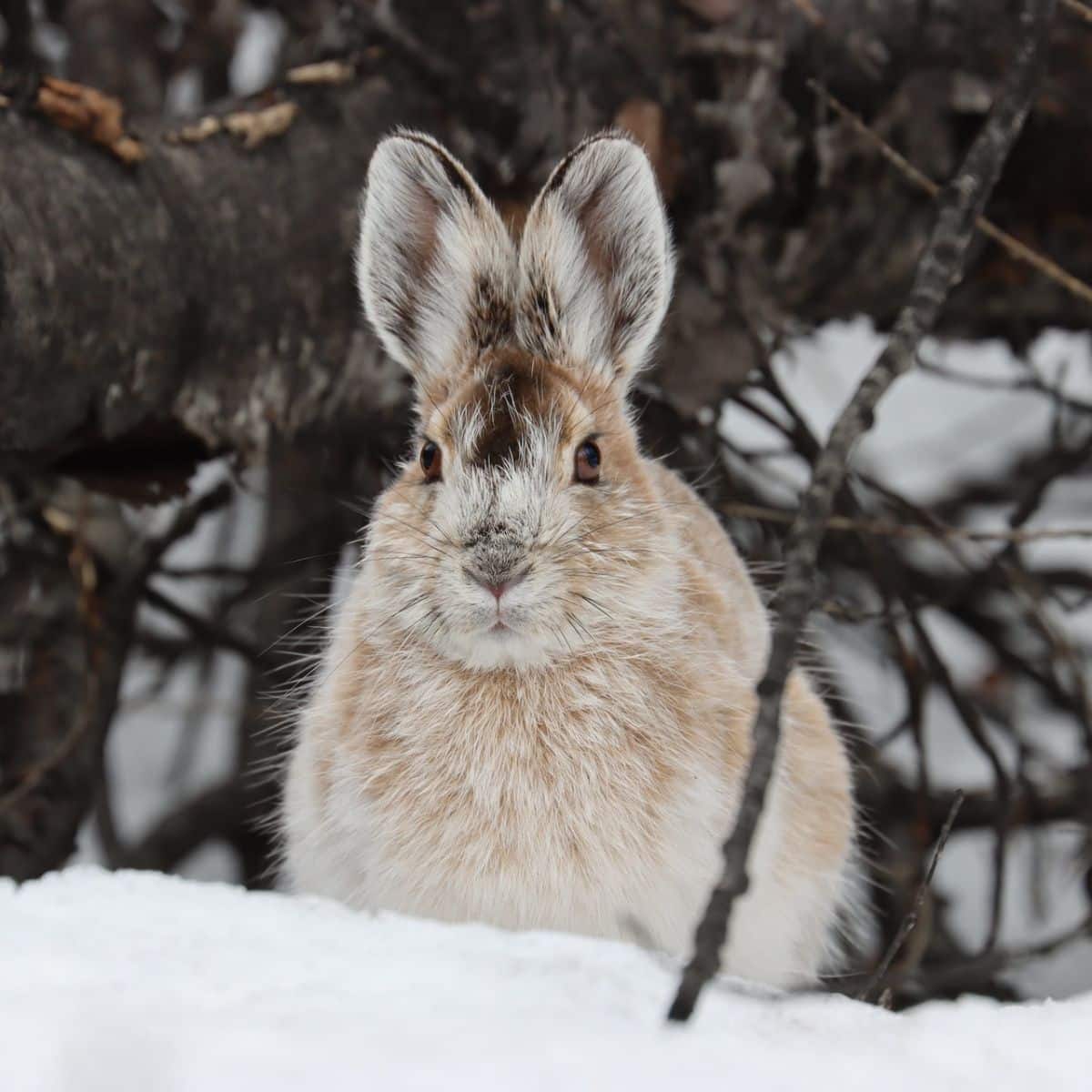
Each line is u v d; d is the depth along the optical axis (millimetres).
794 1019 5363
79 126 9523
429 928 5969
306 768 8547
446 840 7746
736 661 8281
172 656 14859
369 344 10742
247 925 5914
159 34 15000
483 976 5285
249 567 14086
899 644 11820
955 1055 4992
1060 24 11500
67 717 12312
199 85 14922
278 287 10250
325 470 12602
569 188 8727
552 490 7848
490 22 11117
